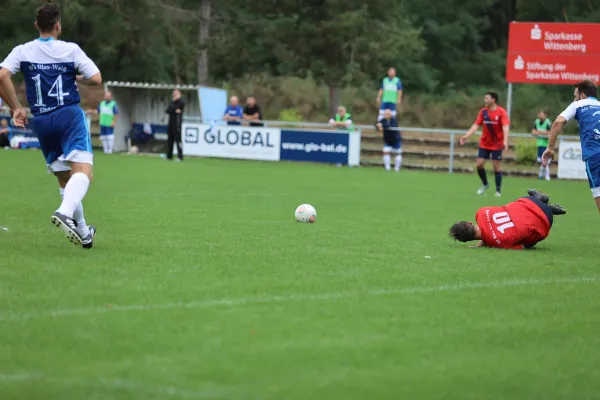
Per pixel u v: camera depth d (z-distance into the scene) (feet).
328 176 213.66
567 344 50.03
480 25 470.39
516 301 61.46
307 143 262.67
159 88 290.97
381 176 222.69
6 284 61.16
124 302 56.80
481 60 449.06
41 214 108.37
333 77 338.34
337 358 45.88
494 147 171.53
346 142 259.19
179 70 401.49
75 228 71.87
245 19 356.59
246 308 56.29
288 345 47.96
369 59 342.23
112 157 259.39
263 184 180.34
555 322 55.26
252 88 393.70
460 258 81.71
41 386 40.34
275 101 386.52
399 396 40.50
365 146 305.53
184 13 360.28
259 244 86.89
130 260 73.46
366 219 118.42
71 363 43.83
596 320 56.08
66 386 40.37
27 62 74.18
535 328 53.47
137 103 297.53
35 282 62.18
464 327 53.26
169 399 38.86
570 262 81.56
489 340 50.42
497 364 45.88
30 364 43.55
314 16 341.82
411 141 306.96
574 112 91.76
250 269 71.15
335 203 142.82
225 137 269.23
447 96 416.87
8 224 96.37
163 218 109.19
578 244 97.55
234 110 271.28
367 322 53.62
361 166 264.93
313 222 110.93
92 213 113.19
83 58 75.00
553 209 90.89
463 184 206.28
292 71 354.95
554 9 444.55
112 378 41.60
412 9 453.58
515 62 277.85
